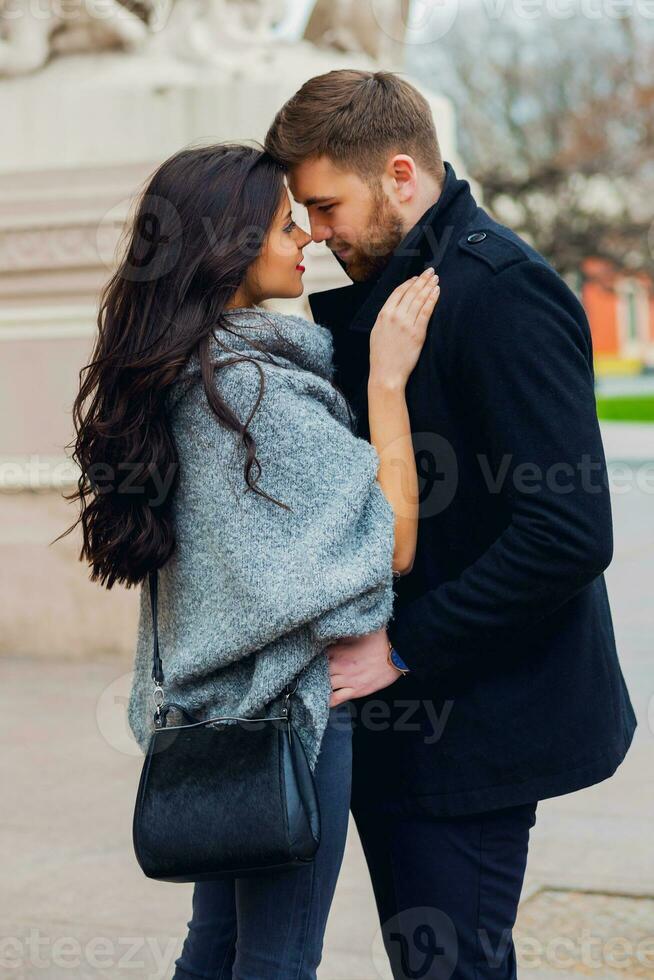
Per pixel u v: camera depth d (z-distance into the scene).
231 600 1.77
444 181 2.01
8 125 5.98
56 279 5.83
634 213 24.83
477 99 23.95
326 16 6.47
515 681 1.93
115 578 1.94
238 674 1.84
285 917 1.88
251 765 1.75
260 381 1.77
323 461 1.76
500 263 1.84
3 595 5.93
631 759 4.28
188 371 1.81
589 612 2.00
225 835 1.73
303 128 1.98
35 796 3.96
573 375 1.81
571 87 23.86
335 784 1.89
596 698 1.96
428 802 1.95
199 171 1.85
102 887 3.25
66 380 5.80
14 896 3.18
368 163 1.98
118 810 3.84
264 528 1.75
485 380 1.82
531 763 1.92
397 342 1.92
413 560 1.93
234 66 5.89
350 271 2.13
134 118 5.84
